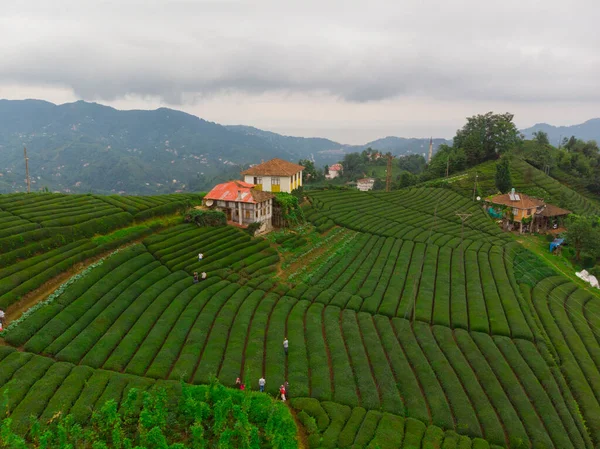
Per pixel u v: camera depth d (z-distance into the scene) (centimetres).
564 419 3959
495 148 16575
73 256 5541
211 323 4928
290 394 3950
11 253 5200
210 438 3366
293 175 9994
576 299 6444
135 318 4809
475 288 6331
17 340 4081
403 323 5284
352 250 7625
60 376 3700
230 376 4025
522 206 10156
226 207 8050
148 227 6956
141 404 3512
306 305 5575
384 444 3403
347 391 4038
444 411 3912
